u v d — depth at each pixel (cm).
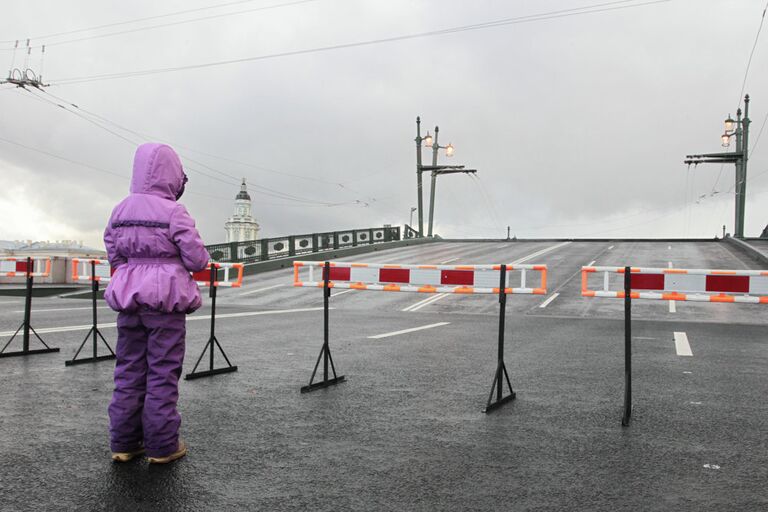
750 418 512
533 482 358
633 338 1083
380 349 922
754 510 320
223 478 361
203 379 667
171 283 377
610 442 440
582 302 1827
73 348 865
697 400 582
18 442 427
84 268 909
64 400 554
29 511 310
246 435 450
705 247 3619
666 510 319
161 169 398
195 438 441
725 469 383
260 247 3112
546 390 627
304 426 478
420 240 4888
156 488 343
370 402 564
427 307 1806
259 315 1498
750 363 809
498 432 465
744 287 532
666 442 441
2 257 834
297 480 359
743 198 4169
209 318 1381
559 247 3912
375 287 666
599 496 337
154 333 379
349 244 3947
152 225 379
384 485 352
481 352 898
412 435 455
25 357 791
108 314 1341
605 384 661
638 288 552
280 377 683
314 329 1188
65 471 369
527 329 1238
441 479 362
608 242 4344
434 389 625
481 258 3256
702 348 955
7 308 1493
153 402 379
